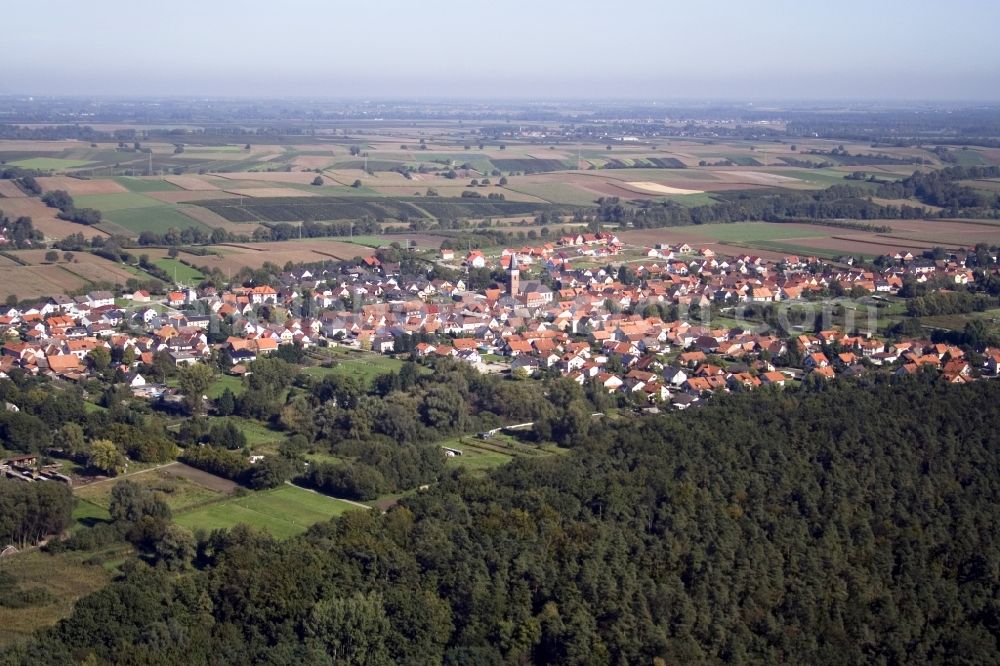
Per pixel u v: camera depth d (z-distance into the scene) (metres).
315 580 175.88
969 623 178.12
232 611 171.75
